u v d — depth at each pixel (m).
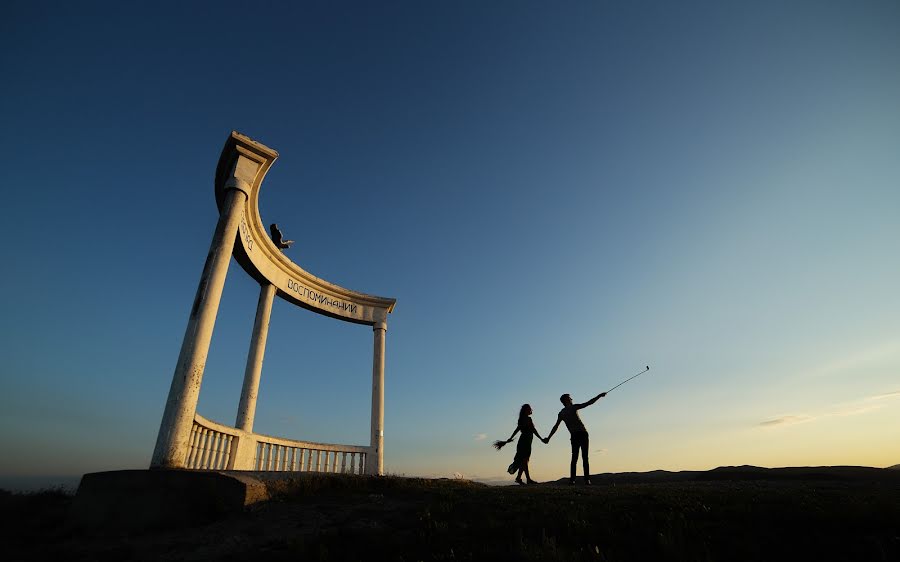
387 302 19.03
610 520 5.24
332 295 17.69
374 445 16.64
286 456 13.85
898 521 4.40
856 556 3.78
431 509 6.42
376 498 7.70
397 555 4.43
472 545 4.53
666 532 4.52
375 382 17.77
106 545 5.91
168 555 5.14
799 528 4.52
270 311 14.59
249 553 4.92
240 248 12.48
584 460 9.31
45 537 6.64
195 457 9.78
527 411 10.95
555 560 3.95
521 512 5.89
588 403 9.77
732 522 4.81
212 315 9.55
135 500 7.05
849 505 5.03
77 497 7.27
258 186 11.90
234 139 10.92
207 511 6.84
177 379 8.85
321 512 6.74
